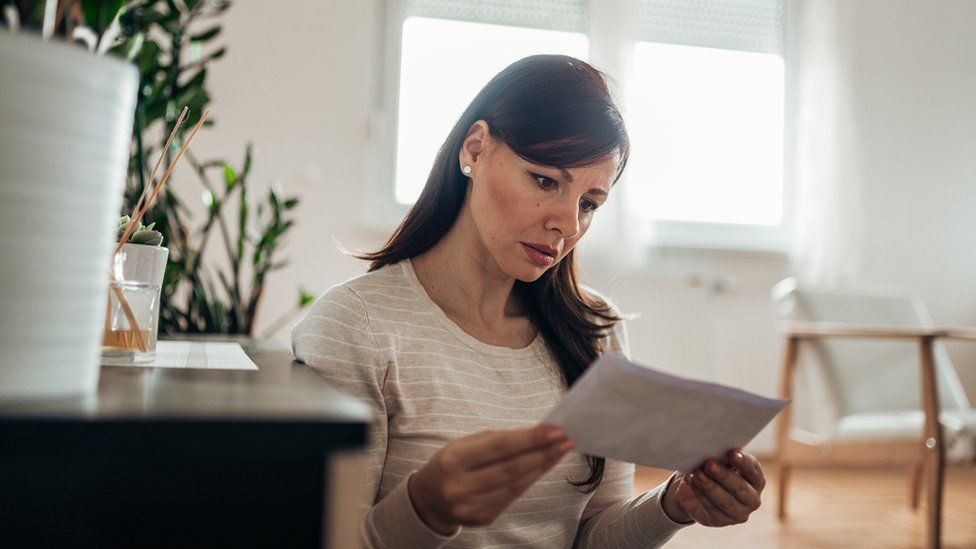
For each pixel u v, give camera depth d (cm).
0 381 45
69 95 46
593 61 404
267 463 41
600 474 99
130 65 50
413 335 95
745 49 443
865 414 292
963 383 438
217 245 364
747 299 425
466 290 99
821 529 285
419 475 68
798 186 434
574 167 88
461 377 95
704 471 86
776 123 446
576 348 103
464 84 406
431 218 99
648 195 409
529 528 95
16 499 38
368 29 387
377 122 387
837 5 435
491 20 409
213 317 196
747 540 270
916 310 327
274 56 376
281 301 374
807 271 428
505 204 90
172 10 165
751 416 78
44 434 38
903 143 442
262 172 373
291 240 375
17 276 45
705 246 421
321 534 41
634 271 404
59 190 46
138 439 39
